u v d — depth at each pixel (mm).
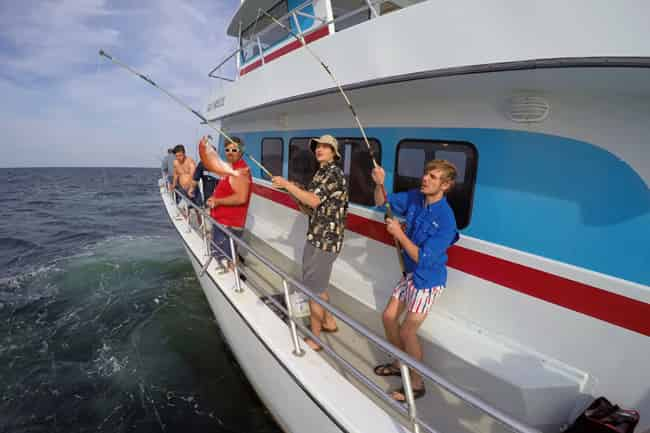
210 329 5105
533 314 1959
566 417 1789
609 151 1658
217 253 3607
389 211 2066
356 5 4277
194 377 4055
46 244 10781
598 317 1719
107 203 22938
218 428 3350
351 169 3219
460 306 2328
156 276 7371
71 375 4168
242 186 3180
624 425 1538
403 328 2078
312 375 2006
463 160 2277
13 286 6992
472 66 1562
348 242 3250
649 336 1574
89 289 6746
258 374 2809
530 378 1842
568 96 1747
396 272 2820
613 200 1664
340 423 1710
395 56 1938
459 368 2115
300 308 2758
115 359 4438
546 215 1897
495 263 2107
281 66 3062
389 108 2773
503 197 2076
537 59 1340
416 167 2617
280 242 4402
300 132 3988
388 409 2111
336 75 2389
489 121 2107
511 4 1392
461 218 2318
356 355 2586
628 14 1118
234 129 6078
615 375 1688
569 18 1242
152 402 3686
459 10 1585
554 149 1838
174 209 6215
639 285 1594
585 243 1762
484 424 1971
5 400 3797
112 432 3344
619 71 1273
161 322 5324
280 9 4496
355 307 2982
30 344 4863
